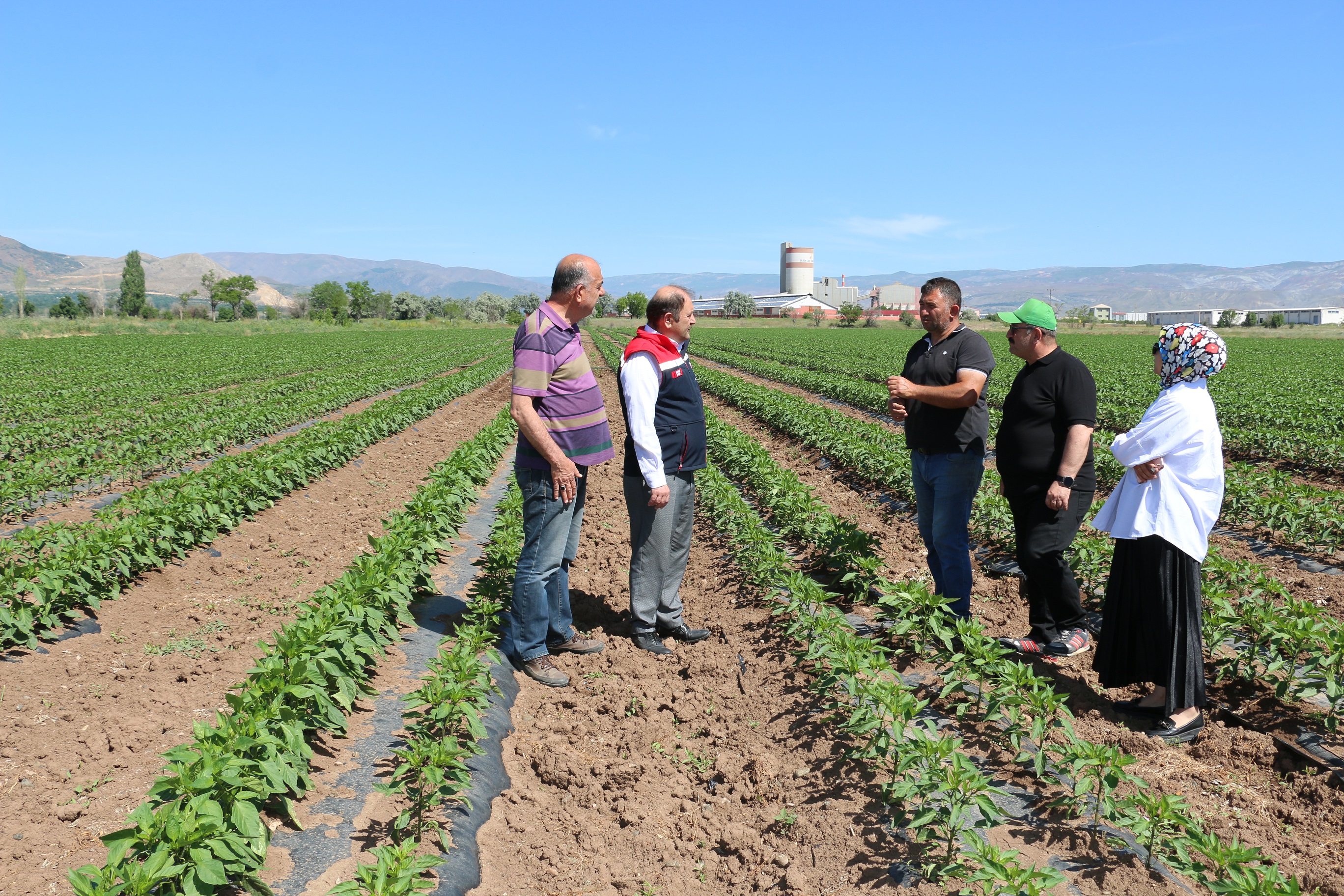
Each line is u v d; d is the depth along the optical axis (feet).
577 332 18.86
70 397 65.87
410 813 12.44
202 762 10.89
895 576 25.89
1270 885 10.09
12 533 29.71
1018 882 10.62
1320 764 14.85
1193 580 15.56
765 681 18.65
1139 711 16.63
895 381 19.24
